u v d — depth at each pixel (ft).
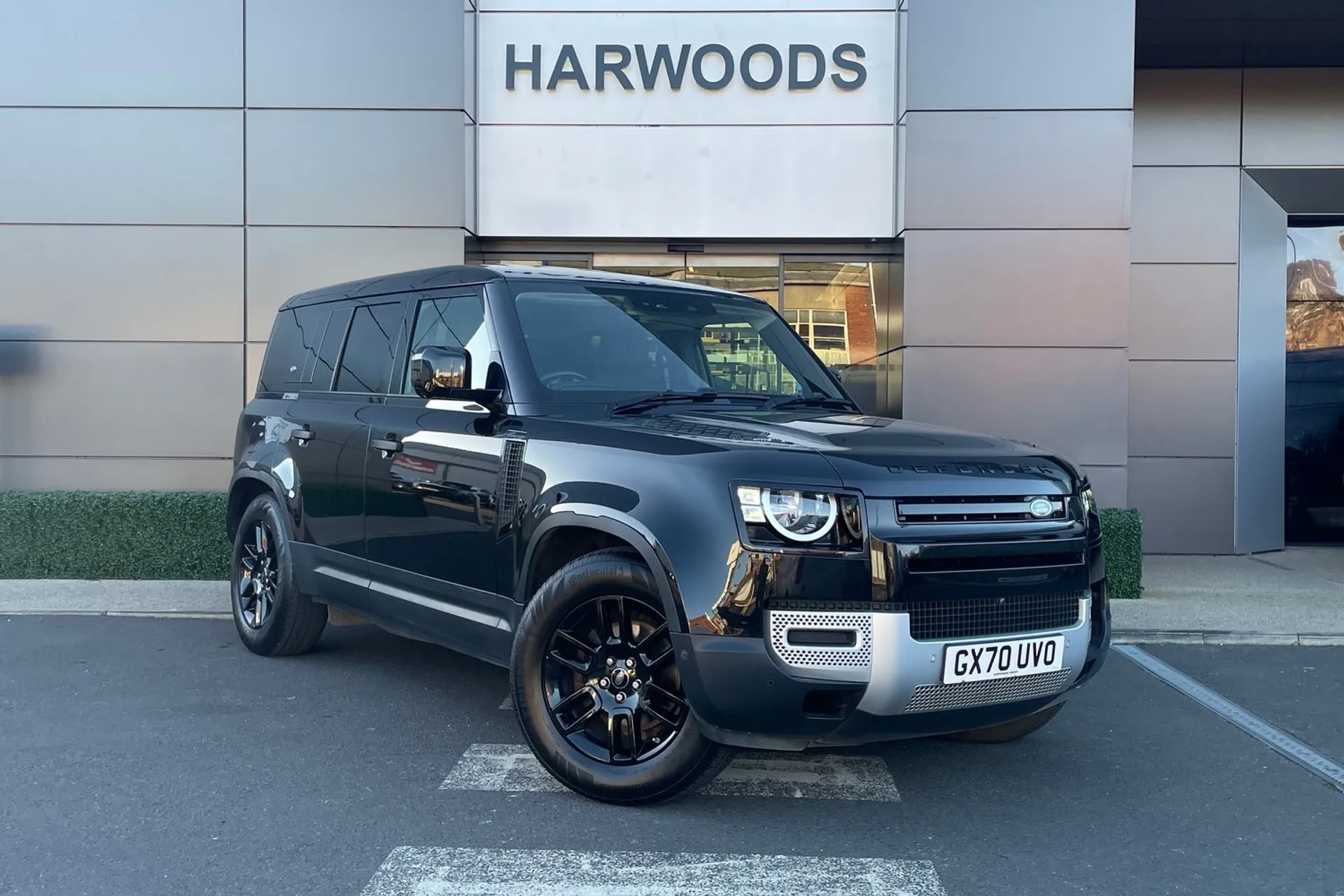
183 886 11.20
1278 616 25.46
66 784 14.19
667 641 12.93
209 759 15.24
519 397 15.01
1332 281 38.52
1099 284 30.32
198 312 31.27
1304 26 33.24
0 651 21.84
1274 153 37.19
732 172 33.32
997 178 30.48
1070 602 13.29
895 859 12.08
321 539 18.88
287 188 31.27
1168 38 34.24
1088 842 12.69
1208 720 17.98
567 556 14.38
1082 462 30.40
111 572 28.94
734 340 17.48
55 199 31.24
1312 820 13.51
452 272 17.38
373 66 31.30
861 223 33.24
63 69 31.22
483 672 20.33
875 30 33.14
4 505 28.91
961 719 12.54
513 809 13.39
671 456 12.85
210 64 31.27
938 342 30.58
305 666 20.66
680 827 12.91
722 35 33.32
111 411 31.32
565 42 33.40
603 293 16.88
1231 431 37.17
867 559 11.89
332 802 13.62
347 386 18.98
